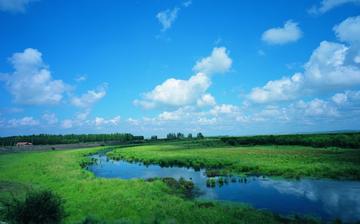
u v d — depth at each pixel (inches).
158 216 725.9
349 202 913.5
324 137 2913.4
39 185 1171.9
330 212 820.6
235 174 1478.8
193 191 1122.0
